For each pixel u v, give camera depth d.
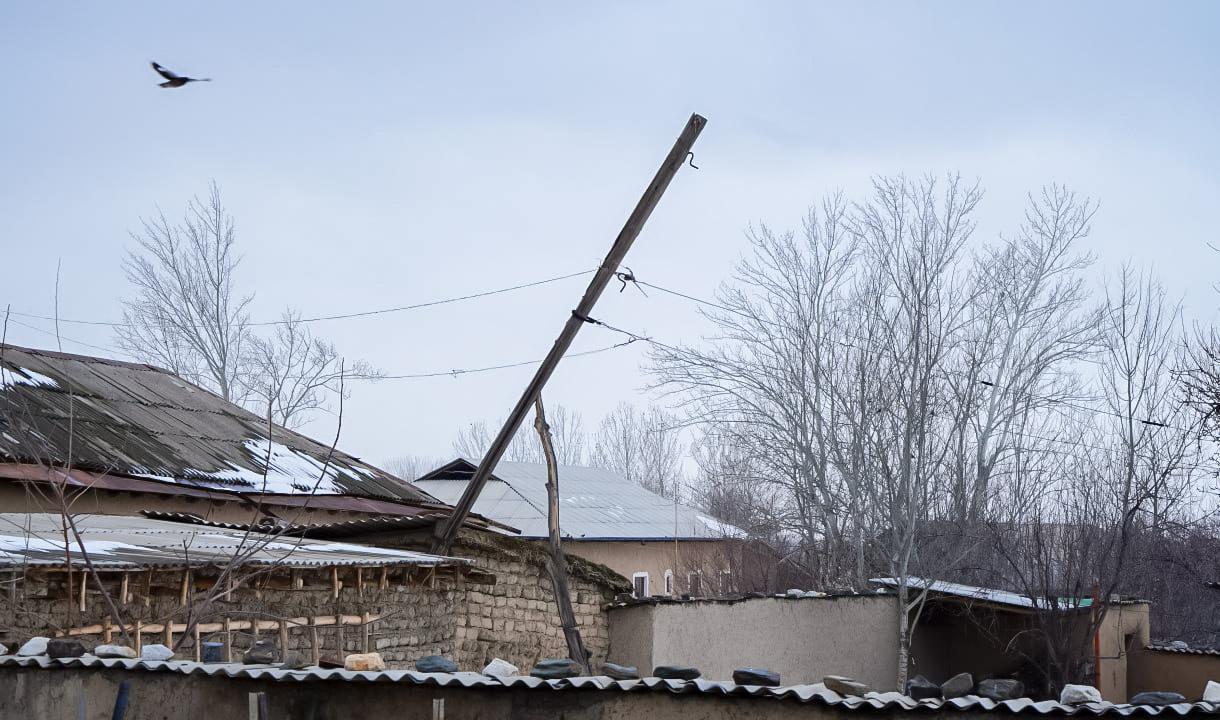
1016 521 22.03
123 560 8.44
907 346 24.14
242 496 15.20
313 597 10.34
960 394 24.20
